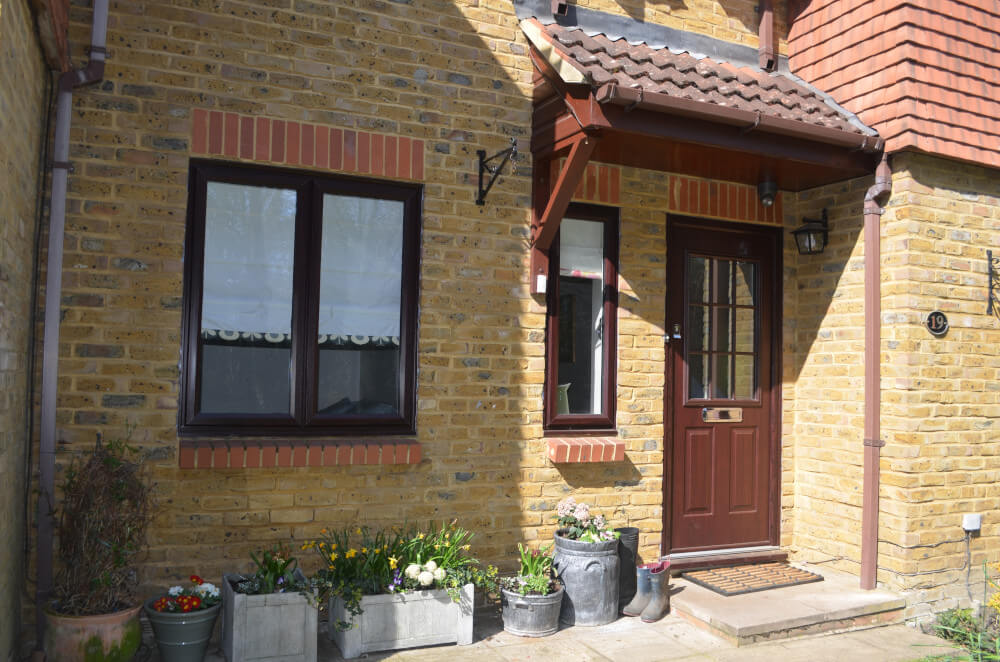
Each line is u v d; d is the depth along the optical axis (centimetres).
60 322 421
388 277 509
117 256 433
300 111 475
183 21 449
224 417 461
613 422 575
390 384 507
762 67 643
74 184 425
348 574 450
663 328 593
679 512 602
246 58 462
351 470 483
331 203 496
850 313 596
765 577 579
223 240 470
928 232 562
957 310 573
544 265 538
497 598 525
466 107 521
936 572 555
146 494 414
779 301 642
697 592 546
